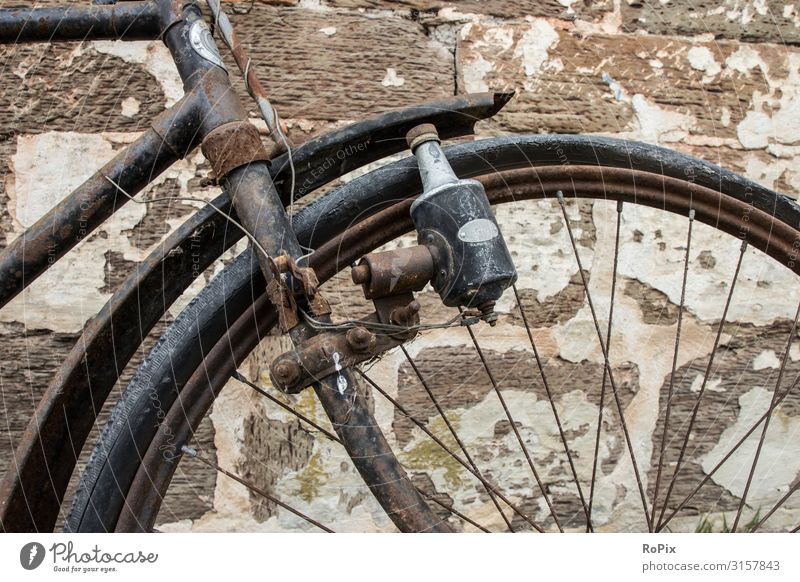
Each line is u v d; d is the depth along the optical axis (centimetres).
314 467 132
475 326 137
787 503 146
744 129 146
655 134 143
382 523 134
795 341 147
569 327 140
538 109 140
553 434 140
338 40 133
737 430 145
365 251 97
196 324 86
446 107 92
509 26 140
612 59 143
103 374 89
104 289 126
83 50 126
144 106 127
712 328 144
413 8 137
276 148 89
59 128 125
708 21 146
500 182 101
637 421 142
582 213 141
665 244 143
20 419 123
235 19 129
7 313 124
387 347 82
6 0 124
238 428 129
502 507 138
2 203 124
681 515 143
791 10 149
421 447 135
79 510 83
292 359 77
